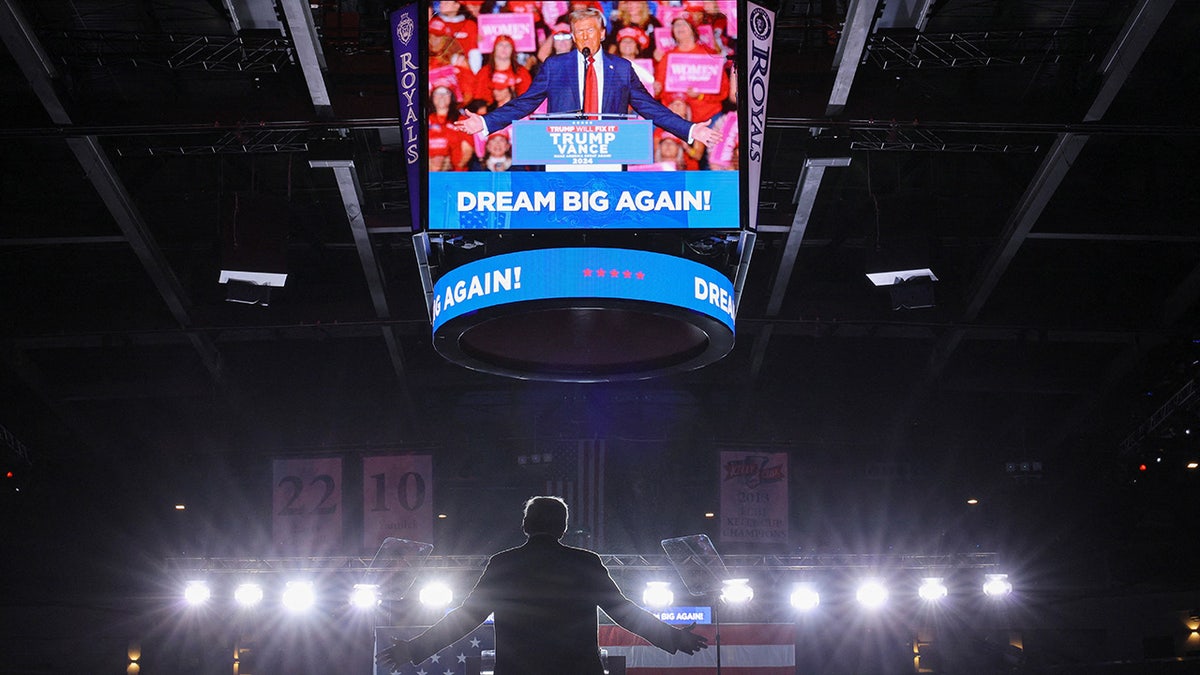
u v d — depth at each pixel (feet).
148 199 80.28
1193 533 97.09
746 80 36.37
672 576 89.61
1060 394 105.81
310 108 65.98
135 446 107.45
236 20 63.62
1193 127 67.00
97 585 106.73
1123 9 63.57
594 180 35.65
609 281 35.22
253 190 74.90
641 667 79.46
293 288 90.84
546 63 36.24
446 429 108.06
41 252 84.74
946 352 94.12
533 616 12.75
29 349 94.32
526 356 41.93
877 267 73.31
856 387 103.30
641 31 36.47
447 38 36.40
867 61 67.00
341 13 63.31
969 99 67.72
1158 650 98.43
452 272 36.99
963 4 65.62
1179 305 87.92
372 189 76.84
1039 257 88.38
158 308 89.04
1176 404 90.48
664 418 107.24
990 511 111.96
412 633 70.64
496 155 35.76
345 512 108.47
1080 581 105.60
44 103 65.10
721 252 37.83
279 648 97.86
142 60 65.36
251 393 101.96
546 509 13.57
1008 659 99.86
